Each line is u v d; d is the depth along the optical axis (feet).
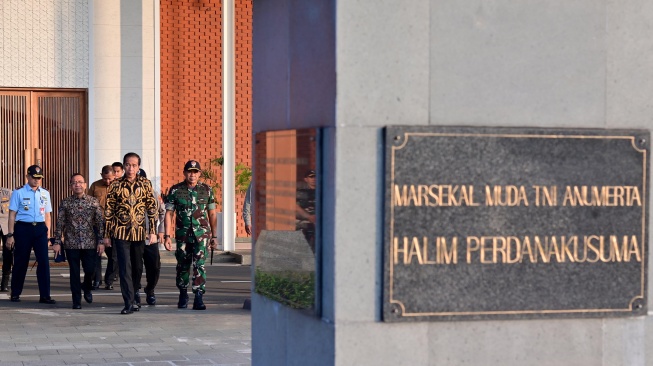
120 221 55.83
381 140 20.47
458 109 20.85
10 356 39.60
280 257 23.77
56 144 98.68
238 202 107.76
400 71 20.54
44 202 63.46
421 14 20.62
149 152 100.89
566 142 21.20
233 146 96.32
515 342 21.09
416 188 20.56
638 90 21.56
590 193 21.31
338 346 20.30
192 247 58.29
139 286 57.98
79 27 98.94
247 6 107.14
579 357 21.38
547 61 21.21
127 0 99.81
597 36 21.39
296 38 22.85
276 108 24.41
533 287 21.12
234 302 63.57
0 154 97.25
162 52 102.94
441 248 20.68
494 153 20.89
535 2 21.15
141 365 37.35
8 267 69.77
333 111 20.45
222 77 96.53
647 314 21.65
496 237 20.95
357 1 20.35
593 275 21.36
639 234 21.53
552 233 21.18
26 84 97.71
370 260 20.45
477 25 20.89
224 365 37.35
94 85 99.30
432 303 20.66
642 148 21.48
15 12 97.30
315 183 21.12
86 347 42.19
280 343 23.94
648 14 21.59
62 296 66.90
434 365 20.71
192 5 103.65
